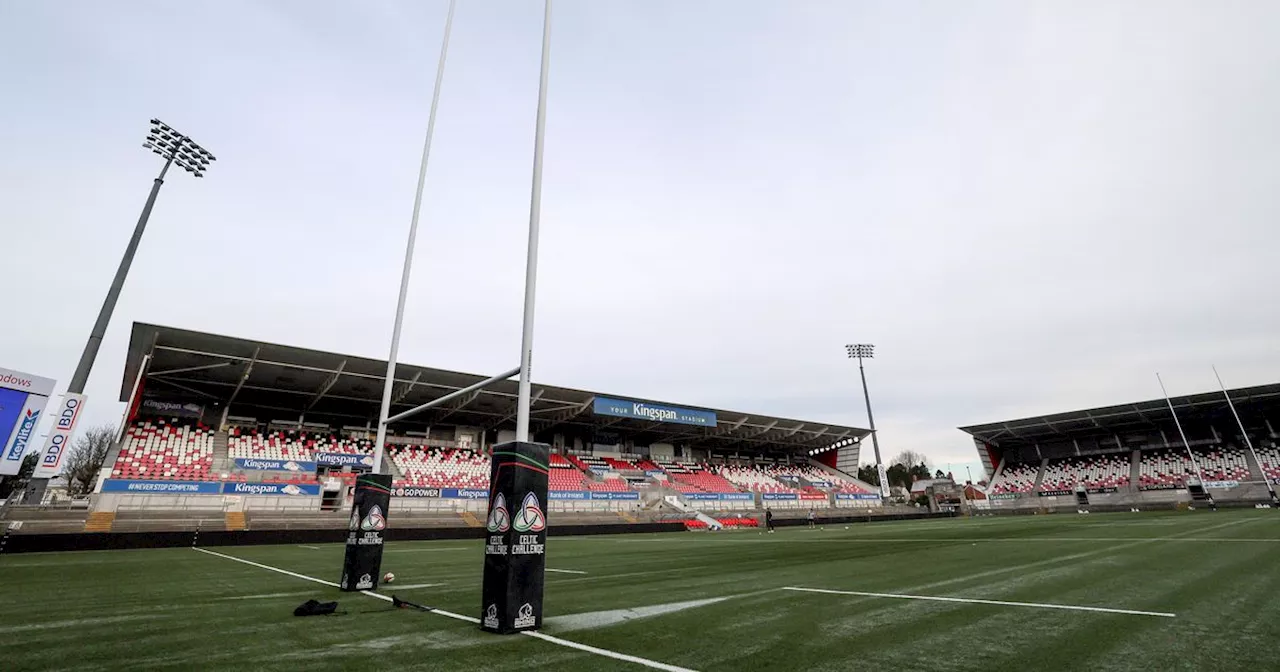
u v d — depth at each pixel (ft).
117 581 32.53
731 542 73.31
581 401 130.62
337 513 90.74
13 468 44.16
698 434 169.89
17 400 45.01
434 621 19.84
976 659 14.62
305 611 20.89
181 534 67.97
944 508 177.88
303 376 101.86
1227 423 164.66
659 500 136.56
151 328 80.38
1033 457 199.72
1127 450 180.45
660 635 17.53
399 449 126.52
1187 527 69.21
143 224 74.49
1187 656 14.62
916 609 21.85
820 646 16.08
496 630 17.79
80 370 63.82
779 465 200.34
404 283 35.88
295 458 106.52
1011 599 23.79
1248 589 24.38
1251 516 92.17
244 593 27.20
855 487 188.55
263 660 14.61
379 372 102.42
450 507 104.73
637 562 45.32
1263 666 13.67
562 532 102.94
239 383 100.68
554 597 26.04
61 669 13.87
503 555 18.34
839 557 46.73
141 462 89.15
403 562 46.42
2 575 36.04
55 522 67.97
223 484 86.38
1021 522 107.45
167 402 106.32
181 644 16.38
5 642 16.71
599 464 152.15
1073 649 15.47
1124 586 26.50
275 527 83.05
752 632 17.94
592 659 14.65
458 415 133.49
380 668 13.85
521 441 19.30
